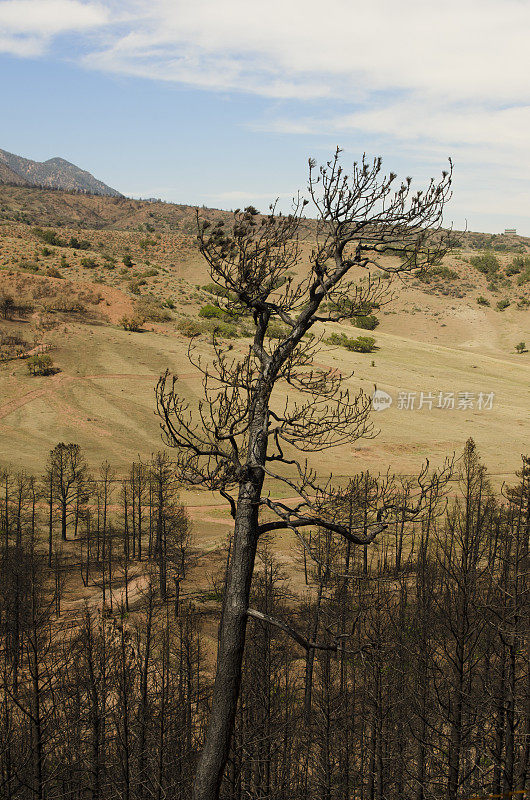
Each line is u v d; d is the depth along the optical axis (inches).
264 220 419.5
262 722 1181.7
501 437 4365.2
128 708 1219.9
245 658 1369.3
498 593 877.2
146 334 5565.9
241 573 400.5
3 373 4670.3
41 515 3267.7
